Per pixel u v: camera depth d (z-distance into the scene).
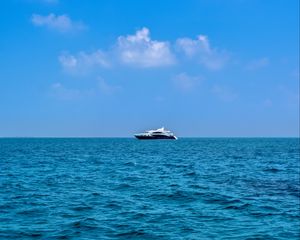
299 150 132.25
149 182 41.31
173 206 27.70
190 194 32.88
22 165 62.59
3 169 55.09
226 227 21.80
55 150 123.75
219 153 109.00
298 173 52.59
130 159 81.44
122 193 33.44
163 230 21.03
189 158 85.50
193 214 25.05
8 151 112.75
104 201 29.36
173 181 42.34
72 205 27.59
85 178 44.84
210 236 19.97
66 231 20.48
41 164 65.12
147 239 19.34
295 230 21.33
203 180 43.50
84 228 21.16
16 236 19.44
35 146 163.75
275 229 21.48
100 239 19.19
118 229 21.09
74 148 142.88
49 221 22.66
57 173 50.38
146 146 169.00
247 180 43.78
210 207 27.42
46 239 19.00
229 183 40.88
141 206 27.56
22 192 33.38
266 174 50.81
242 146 175.00
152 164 67.56
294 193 34.16
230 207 27.42
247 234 20.39
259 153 109.88
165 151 120.69
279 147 162.88
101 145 184.25
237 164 68.31
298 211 26.28
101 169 56.94
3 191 33.78
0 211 25.20
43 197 30.89
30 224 21.89
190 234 20.30
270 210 26.52
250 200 30.25
